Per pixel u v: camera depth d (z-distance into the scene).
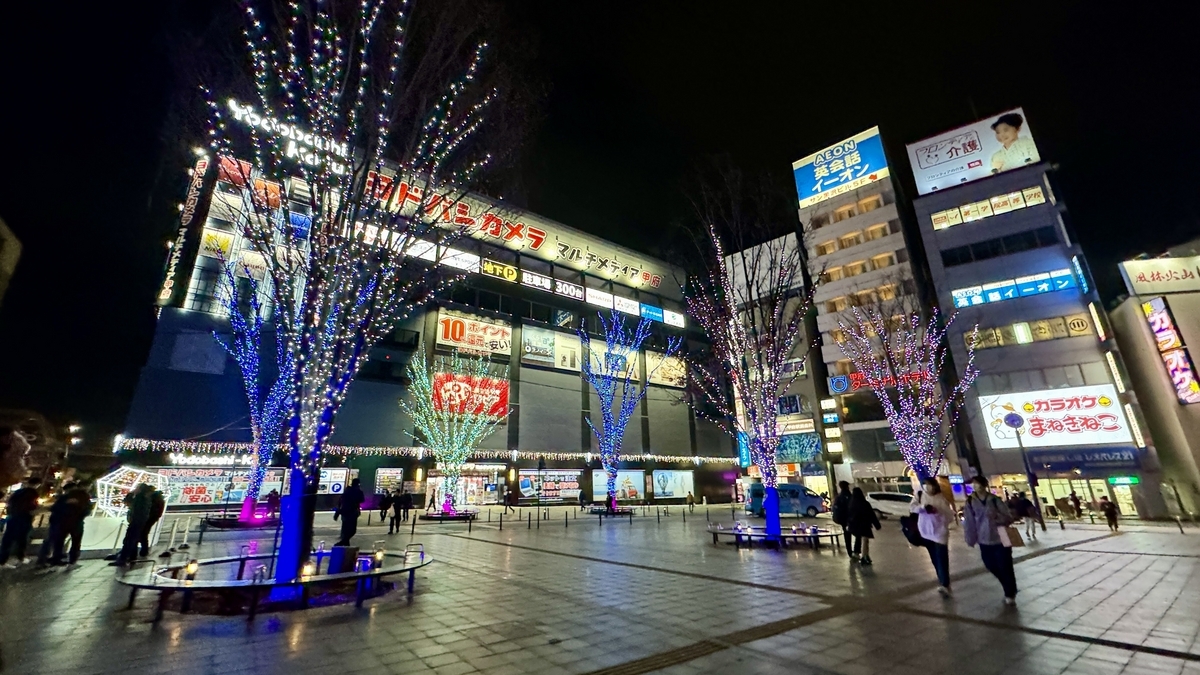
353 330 8.66
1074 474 30.12
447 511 29.45
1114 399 30.16
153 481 14.16
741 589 8.82
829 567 11.02
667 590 8.75
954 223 38.09
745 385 15.79
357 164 8.83
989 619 6.77
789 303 44.75
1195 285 29.53
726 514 32.06
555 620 6.83
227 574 9.34
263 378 28.30
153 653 5.45
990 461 32.88
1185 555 12.58
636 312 49.16
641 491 43.88
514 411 38.38
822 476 40.25
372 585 8.69
